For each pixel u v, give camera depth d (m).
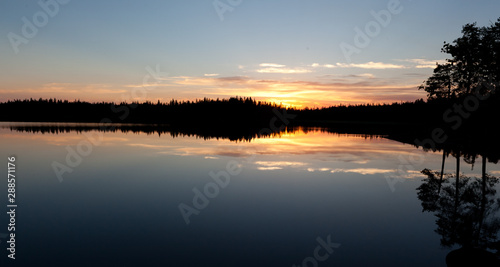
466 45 30.53
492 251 7.48
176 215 10.60
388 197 12.57
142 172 18.36
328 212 10.80
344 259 7.27
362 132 65.62
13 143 34.38
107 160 23.06
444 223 9.52
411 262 7.10
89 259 7.37
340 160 22.84
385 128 81.12
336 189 14.00
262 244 8.27
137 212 10.89
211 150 29.78
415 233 8.83
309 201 12.16
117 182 15.65
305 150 29.88
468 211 10.50
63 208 11.36
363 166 20.08
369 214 10.56
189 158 24.19
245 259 7.40
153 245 8.20
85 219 10.22
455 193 12.75
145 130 65.94
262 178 16.53
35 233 8.98
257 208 11.35
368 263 7.05
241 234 8.93
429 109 40.66
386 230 9.09
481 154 24.47
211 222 9.90
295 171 18.50
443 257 7.31
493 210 10.57
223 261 7.29
